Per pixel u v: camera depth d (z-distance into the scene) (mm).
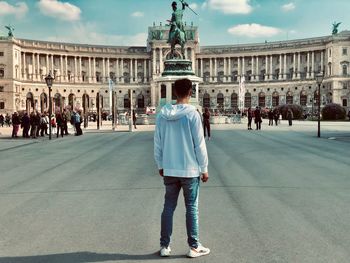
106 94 194750
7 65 165750
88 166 25406
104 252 10148
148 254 10000
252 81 193250
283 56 189250
